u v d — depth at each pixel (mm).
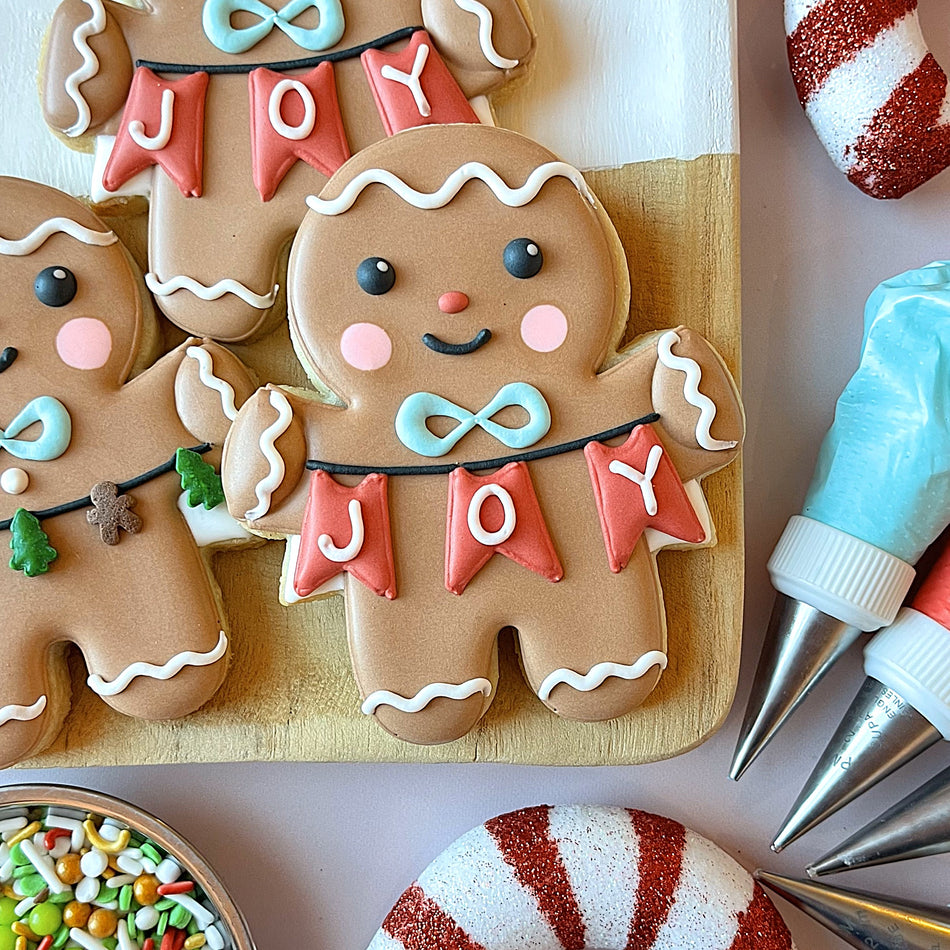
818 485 336
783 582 334
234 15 326
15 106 337
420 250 313
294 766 357
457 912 334
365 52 324
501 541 311
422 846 355
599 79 335
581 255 315
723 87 332
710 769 353
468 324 313
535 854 336
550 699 318
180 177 323
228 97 325
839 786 335
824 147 351
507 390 313
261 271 324
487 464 314
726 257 331
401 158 313
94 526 321
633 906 333
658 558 331
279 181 323
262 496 312
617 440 316
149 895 342
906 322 325
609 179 335
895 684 327
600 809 344
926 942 332
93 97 324
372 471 314
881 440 324
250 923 355
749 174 358
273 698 333
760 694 339
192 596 323
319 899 355
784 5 350
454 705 315
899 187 345
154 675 320
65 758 333
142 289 331
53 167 337
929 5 357
